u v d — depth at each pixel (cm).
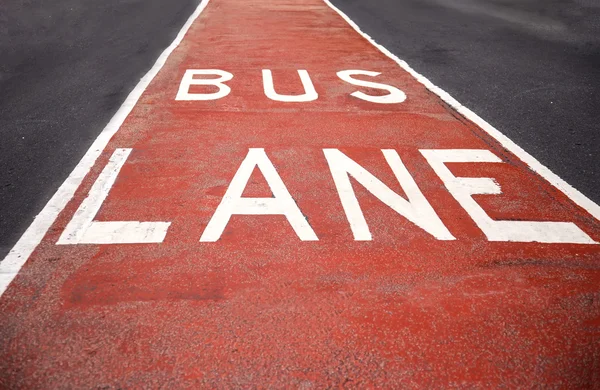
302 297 320
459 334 293
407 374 266
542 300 322
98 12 1352
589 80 808
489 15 1359
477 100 713
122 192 445
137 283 330
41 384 257
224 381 259
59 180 475
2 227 397
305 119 624
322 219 406
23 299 315
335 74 832
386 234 388
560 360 277
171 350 278
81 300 314
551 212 426
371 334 292
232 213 412
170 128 591
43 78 803
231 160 508
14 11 1312
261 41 1066
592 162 527
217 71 841
